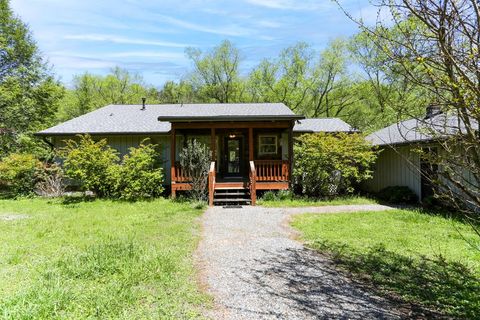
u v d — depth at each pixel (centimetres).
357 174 1248
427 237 647
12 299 343
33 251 551
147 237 648
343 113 2772
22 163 1327
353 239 642
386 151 1345
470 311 343
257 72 2902
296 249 585
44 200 1207
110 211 960
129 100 3369
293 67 2847
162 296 376
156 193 1255
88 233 684
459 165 232
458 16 204
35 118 1981
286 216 904
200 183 1165
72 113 2995
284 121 1217
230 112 1581
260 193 1259
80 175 1192
